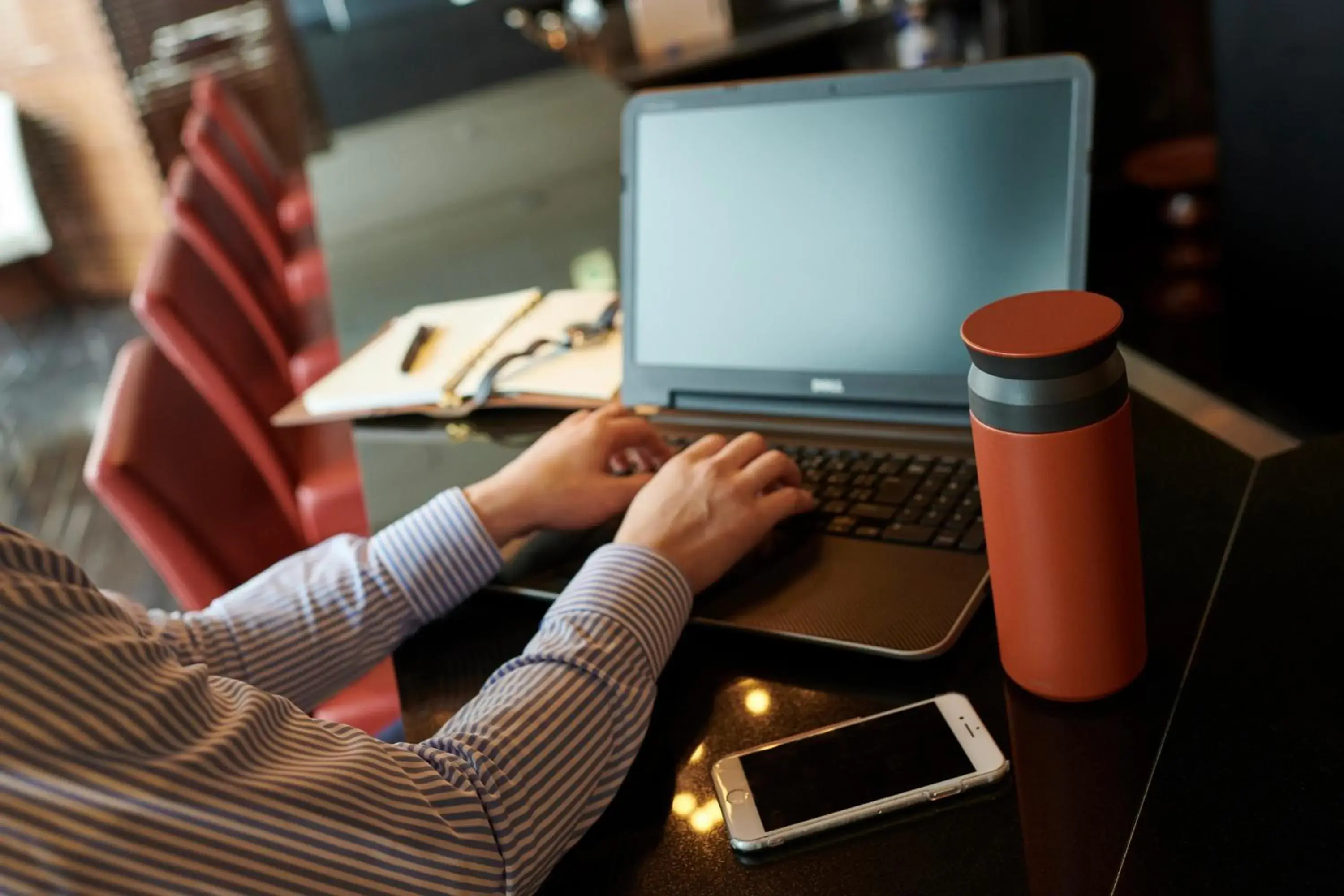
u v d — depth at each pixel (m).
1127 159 3.20
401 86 4.04
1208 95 3.08
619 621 0.67
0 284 4.84
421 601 0.81
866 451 0.89
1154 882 0.50
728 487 0.76
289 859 0.51
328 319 2.27
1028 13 3.30
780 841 0.57
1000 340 0.52
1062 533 0.55
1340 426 2.11
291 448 1.77
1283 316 2.17
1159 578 0.70
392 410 1.18
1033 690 0.62
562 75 3.10
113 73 4.75
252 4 4.95
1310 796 0.52
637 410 1.05
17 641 0.47
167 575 1.27
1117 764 0.57
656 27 3.07
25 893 0.46
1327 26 1.82
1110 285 2.88
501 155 2.42
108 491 1.22
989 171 0.87
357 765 0.55
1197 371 2.44
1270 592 0.66
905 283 0.92
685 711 0.68
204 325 1.71
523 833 0.58
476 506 0.83
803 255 0.96
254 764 0.52
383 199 2.27
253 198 2.70
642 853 0.59
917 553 0.75
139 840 0.48
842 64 3.37
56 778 0.47
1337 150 1.89
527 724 0.61
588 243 1.67
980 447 0.55
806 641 0.70
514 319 1.30
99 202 4.93
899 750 0.60
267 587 0.82
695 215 1.00
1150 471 0.82
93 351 4.56
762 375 0.98
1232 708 0.58
